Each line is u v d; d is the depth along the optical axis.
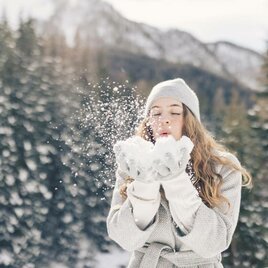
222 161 2.78
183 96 2.74
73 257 38.78
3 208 36.44
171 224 2.70
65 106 37.75
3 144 37.16
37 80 40.16
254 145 33.41
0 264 35.78
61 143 37.53
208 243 2.53
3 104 38.34
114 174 2.80
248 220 29.23
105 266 38.88
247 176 2.83
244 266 29.38
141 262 2.74
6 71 40.94
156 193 2.49
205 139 2.80
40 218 37.28
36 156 37.38
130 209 2.57
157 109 2.72
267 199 32.41
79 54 76.31
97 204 38.72
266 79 38.59
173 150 2.35
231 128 33.28
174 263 2.73
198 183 2.75
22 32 48.84
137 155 2.37
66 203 38.03
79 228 38.53
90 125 2.62
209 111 84.00
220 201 2.71
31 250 37.09
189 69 181.38
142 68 176.88
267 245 29.38
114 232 2.62
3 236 36.34
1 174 36.66
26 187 36.97
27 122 38.06
